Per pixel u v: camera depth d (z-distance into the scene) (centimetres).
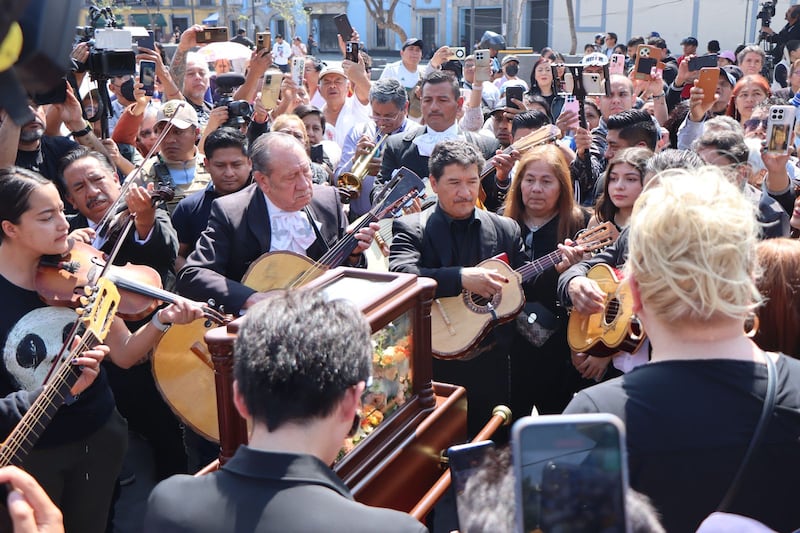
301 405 138
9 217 259
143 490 412
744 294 147
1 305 262
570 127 536
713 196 150
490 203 493
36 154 419
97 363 241
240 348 145
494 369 373
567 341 371
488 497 114
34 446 258
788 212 413
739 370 147
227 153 411
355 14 3809
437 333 358
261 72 604
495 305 352
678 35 2769
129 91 560
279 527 129
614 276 321
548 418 110
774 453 142
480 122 628
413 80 920
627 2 2839
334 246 347
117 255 366
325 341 142
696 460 142
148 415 399
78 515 278
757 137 533
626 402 148
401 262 359
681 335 152
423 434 230
